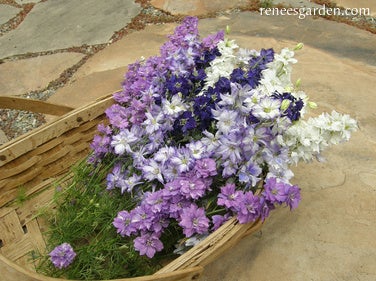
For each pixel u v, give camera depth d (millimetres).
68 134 699
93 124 716
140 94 690
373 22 1166
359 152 792
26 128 922
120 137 611
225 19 1208
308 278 613
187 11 1256
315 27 1150
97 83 992
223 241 506
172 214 557
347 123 584
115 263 597
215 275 624
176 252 585
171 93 642
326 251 643
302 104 566
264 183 584
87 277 575
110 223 601
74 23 1241
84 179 672
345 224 676
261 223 550
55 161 708
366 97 907
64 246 548
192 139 593
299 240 658
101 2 1343
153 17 1240
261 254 643
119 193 638
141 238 559
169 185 552
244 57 676
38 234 657
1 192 679
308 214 691
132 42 1133
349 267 623
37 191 703
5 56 1111
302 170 763
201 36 1131
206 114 584
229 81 598
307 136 583
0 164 652
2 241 650
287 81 667
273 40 1101
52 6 1347
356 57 1029
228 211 558
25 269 463
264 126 554
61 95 967
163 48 728
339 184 737
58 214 662
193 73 653
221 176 583
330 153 791
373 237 658
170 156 569
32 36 1193
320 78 963
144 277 469
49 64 1070
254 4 1263
